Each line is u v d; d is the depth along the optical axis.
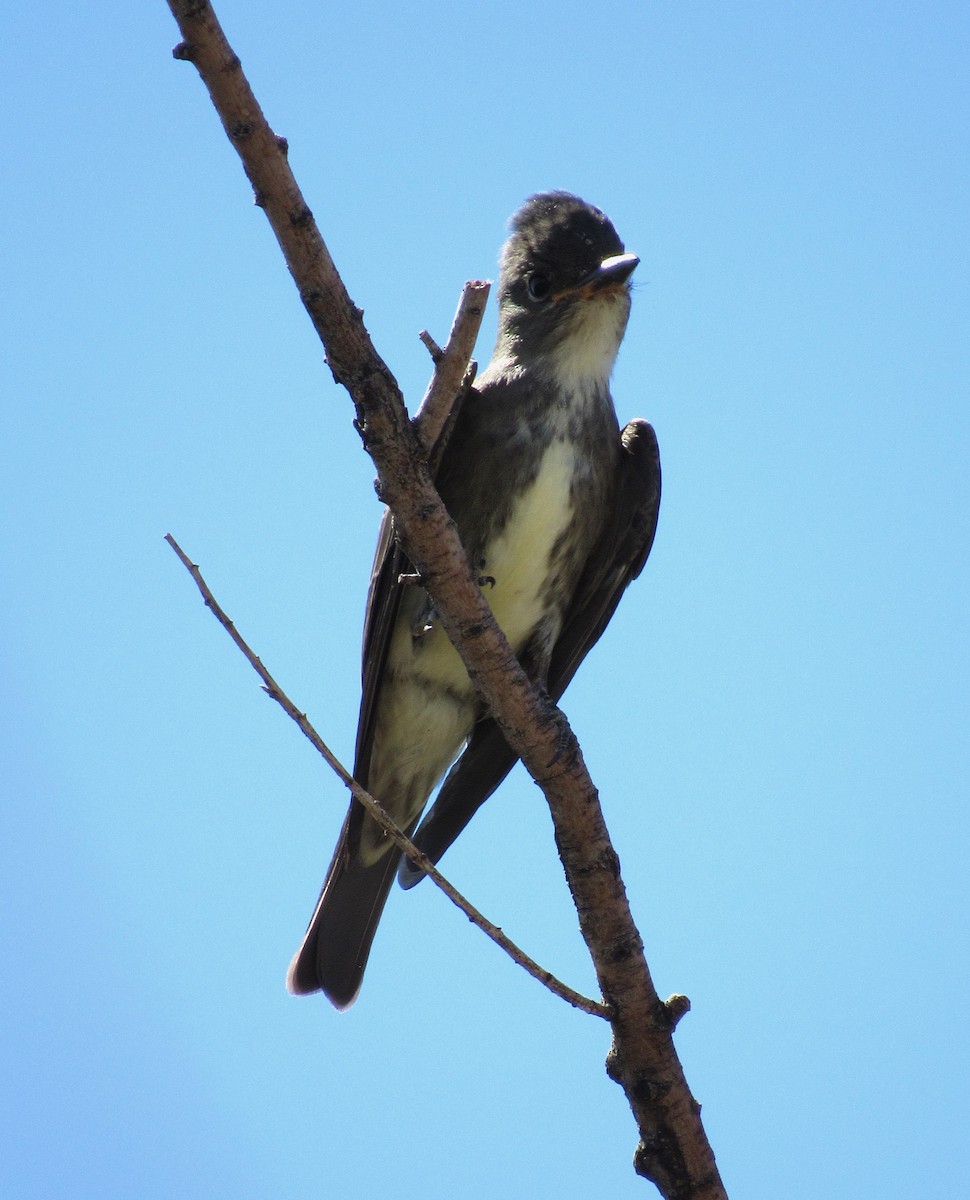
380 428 6.78
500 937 6.97
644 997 7.45
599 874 7.54
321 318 6.52
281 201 6.16
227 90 5.89
